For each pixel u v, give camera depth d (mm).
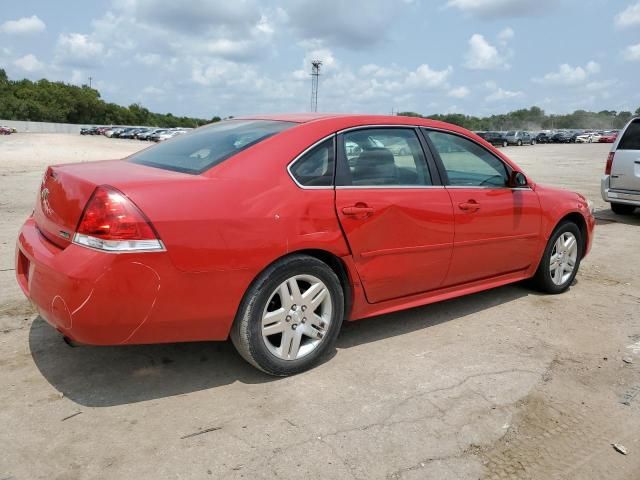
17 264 3383
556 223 4969
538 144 63469
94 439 2662
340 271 3559
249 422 2855
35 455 2525
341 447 2672
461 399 3176
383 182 3709
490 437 2822
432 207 3895
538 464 2633
